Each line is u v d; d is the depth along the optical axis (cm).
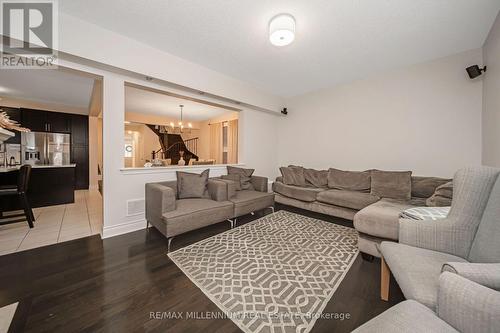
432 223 125
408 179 283
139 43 243
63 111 543
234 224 281
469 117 262
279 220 303
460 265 81
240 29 217
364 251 191
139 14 196
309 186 387
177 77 279
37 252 201
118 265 178
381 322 70
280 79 365
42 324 115
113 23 209
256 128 445
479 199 115
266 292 145
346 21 201
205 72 314
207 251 205
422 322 69
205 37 233
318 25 207
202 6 183
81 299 136
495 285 75
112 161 244
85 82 349
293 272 170
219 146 688
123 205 253
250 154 434
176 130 827
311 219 308
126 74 247
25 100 468
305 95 444
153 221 241
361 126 361
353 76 349
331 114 402
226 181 297
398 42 241
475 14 193
